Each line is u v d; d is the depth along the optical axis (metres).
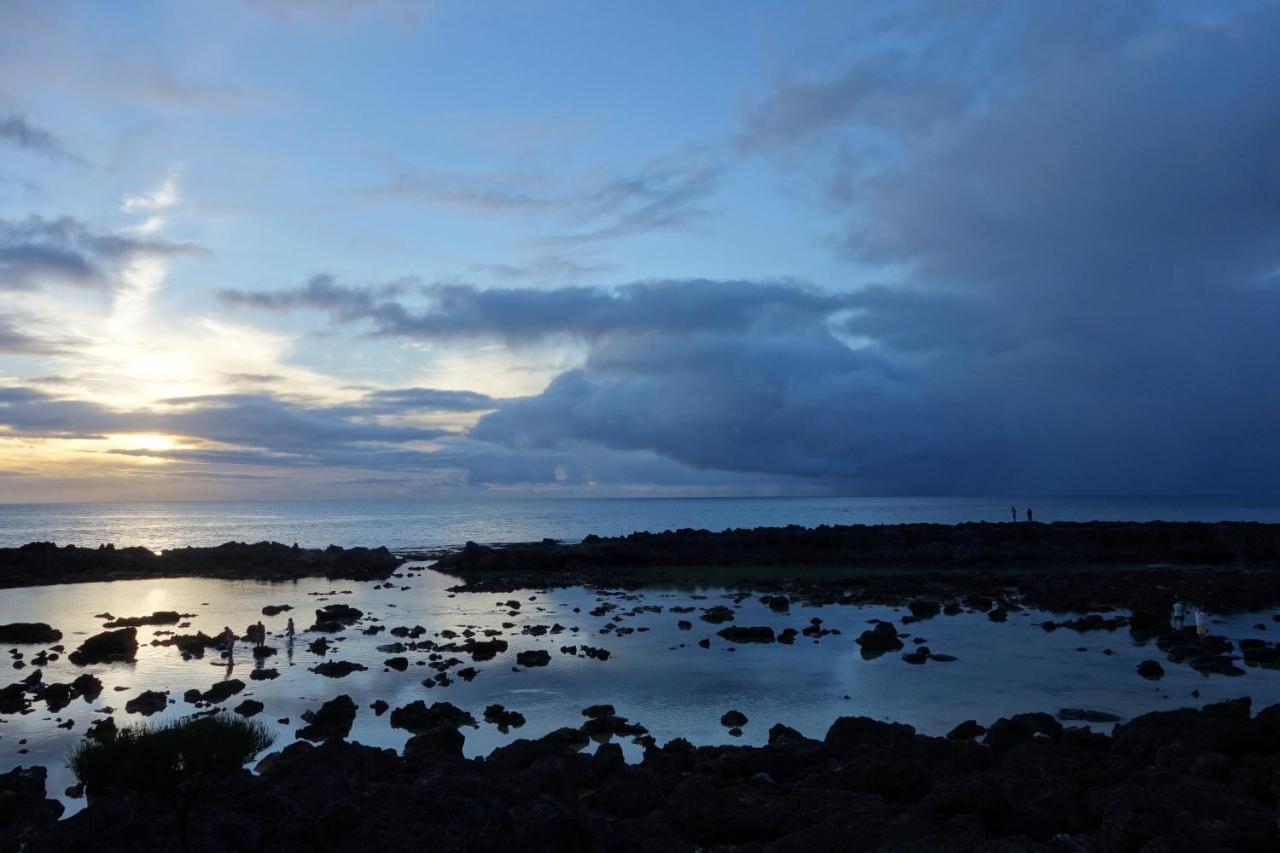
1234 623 48.06
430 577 81.88
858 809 17.61
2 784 22.69
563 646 44.41
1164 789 17.92
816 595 62.28
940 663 39.28
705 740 28.28
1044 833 17.36
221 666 41.12
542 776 21.09
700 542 89.50
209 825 16.66
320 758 21.78
